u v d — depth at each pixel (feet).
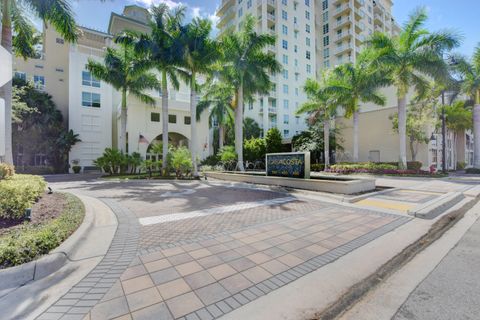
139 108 83.10
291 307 8.11
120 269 10.67
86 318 7.41
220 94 77.66
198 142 94.38
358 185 31.65
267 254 12.36
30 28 38.42
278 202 26.45
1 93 28.02
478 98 69.21
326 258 11.93
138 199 28.22
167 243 13.91
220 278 9.92
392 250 13.02
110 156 66.33
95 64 65.26
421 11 55.42
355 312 8.00
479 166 69.56
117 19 112.37
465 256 12.45
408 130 71.82
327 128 77.61
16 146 81.20
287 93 126.72
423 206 22.52
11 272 9.14
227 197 29.73
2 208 15.29
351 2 139.03
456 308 8.15
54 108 88.58
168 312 7.73
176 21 52.95
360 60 67.00
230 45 57.11
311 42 138.31
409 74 57.16
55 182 50.16
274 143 93.20
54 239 11.98
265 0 121.60
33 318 7.40
